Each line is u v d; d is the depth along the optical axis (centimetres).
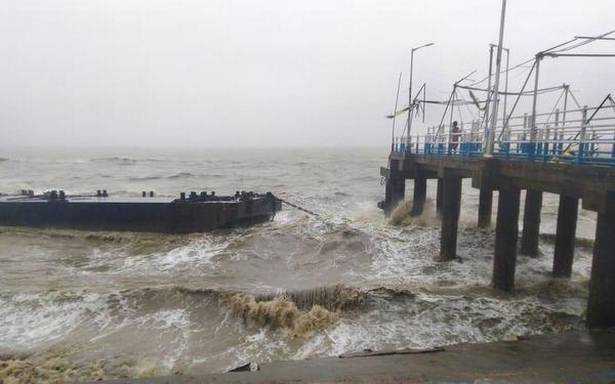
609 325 826
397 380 649
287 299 1078
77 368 824
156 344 918
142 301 1106
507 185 1137
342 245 1647
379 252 1577
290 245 1656
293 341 926
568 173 876
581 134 859
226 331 977
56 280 1297
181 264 1473
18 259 1551
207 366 830
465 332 941
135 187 3938
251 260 1495
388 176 2452
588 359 727
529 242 1502
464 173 1398
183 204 1897
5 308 1064
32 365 833
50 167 6278
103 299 1108
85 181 4419
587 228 2145
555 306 1055
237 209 1922
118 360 853
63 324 1001
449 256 1478
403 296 1088
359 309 1049
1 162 7006
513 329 948
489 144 1206
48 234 1877
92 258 1574
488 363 725
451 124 1688
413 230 1856
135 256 1594
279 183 4434
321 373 692
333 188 4016
